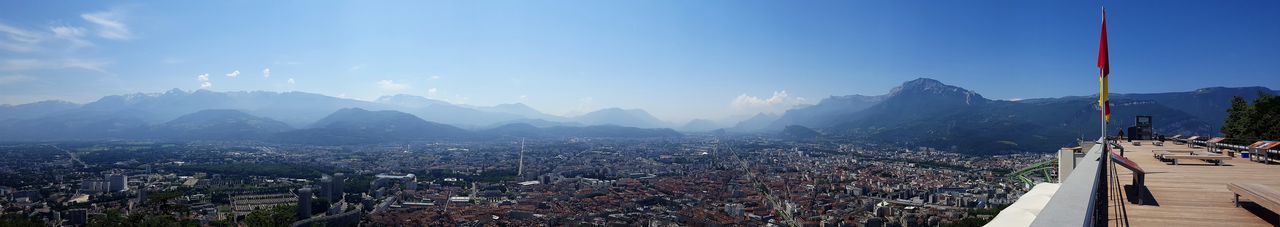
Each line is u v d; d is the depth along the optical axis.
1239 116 45.91
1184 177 14.61
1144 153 25.42
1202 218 8.91
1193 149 29.27
